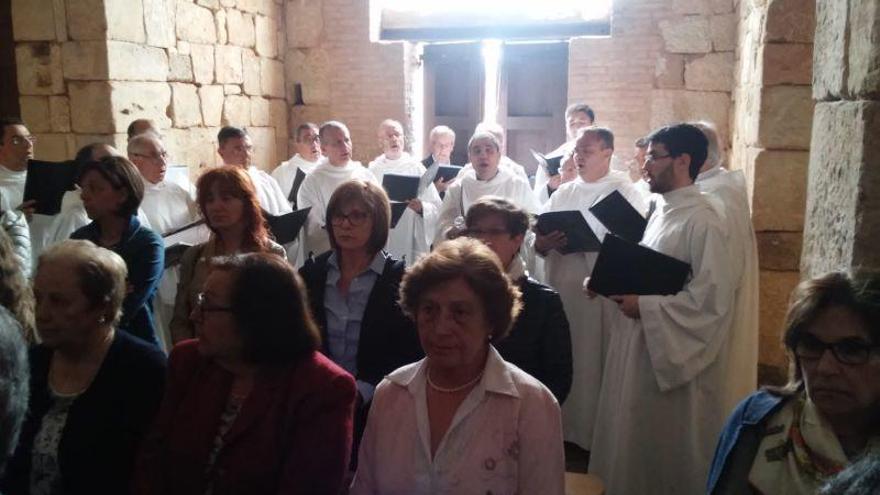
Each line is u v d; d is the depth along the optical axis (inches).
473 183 192.2
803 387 64.7
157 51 235.1
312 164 260.2
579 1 293.1
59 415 78.5
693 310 118.0
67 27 213.9
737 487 65.4
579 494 98.7
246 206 120.1
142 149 164.9
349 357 104.7
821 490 40.9
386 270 106.5
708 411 123.9
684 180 124.8
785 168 185.2
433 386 69.6
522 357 98.4
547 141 308.8
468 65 311.1
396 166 261.9
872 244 92.5
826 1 108.2
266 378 70.1
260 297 68.5
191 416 70.7
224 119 273.0
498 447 65.8
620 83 274.4
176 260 147.6
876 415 59.5
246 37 283.9
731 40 254.8
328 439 67.6
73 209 144.3
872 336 58.0
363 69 303.1
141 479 71.1
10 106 249.1
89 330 79.2
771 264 189.6
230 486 67.5
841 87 99.1
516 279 101.5
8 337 44.0
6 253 80.3
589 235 152.7
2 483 76.3
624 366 128.0
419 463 66.9
